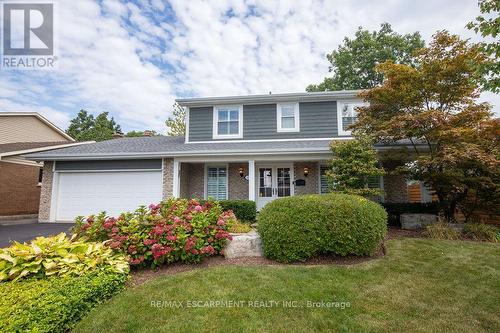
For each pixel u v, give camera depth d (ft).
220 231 17.26
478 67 11.80
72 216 35.50
